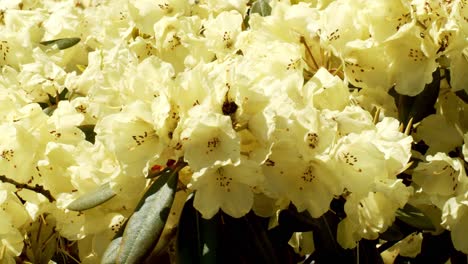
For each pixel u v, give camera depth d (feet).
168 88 2.57
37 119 3.02
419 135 3.14
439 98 3.26
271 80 2.72
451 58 3.00
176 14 3.36
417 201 2.98
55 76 3.37
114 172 2.70
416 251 3.34
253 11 3.53
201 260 2.74
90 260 2.99
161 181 2.72
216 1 3.58
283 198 2.78
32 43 3.57
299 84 2.87
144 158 2.64
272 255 2.87
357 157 2.67
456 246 2.91
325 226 2.90
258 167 2.58
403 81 3.02
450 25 2.90
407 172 3.10
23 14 3.66
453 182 2.92
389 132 2.81
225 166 2.61
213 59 3.33
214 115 2.53
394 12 2.99
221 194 2.64
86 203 2.75
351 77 3.05
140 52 3.37
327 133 2.66
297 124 2.64
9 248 2.89
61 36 3.69
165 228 2.88
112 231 2.89
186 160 2.56
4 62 3.52
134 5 3.39
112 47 3.42
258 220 2.89
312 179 2.70
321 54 3.09
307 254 3.23
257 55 3.03
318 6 3.39
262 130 2.58
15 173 2.98
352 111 2.78
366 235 2.87
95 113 2.92
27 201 2.99
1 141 2.98
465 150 2.94
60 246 3.07
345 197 2.80
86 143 2.87
